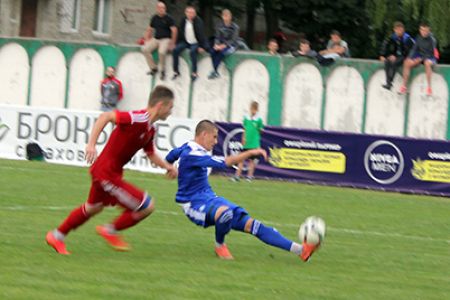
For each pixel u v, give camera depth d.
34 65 40.50
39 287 11.18
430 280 13.53
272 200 25.41
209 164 14.02
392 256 16.02
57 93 40.22
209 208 14.10
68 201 21.70
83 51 39.69
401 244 17.91
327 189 30.97
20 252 13.76
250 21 58.62
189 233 17.44
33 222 17.50
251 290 11.76
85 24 51.47
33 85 40.50
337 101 36.84
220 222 14.09
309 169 33.47
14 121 35.34
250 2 55.69
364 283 12.89
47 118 35.00
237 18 56.09
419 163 32.41
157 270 12.90
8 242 14.70
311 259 14.98
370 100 36.50
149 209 13.98
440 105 35.75
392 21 47.38
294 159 33.59
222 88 37.75
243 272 13.18
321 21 52.72
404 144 32.53
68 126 34.75
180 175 14.34
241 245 16.16
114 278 12.08
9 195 22.11
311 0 52.69
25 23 49.06
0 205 20.11
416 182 32.44
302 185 32.03
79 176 28.61
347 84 36.72
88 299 10.68
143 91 38.72
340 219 21.83
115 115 13.41
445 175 32.16
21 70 40.69
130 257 14.02
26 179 26.44
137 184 27.69
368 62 36.38
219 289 11.70
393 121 36.25
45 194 22.89
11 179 26.14
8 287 11.05
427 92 35.72
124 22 53.75
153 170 33.38
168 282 12.00
